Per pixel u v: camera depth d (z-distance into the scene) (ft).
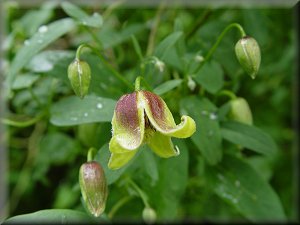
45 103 0.47
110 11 0.51
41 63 0.41
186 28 0.52
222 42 0.44
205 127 0.38
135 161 0.38
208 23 0.45
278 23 0.58
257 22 0.49
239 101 0.41
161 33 0.53
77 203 0.56
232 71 0.44
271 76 0.61
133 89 0.37
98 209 0.32
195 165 0.44
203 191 0.51
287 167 0.65
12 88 0.43
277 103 0.63
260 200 0.41
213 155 0.38
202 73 0.40
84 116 0.36
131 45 0.53
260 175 0.41
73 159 0.55
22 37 0.51
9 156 0.61
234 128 0.40
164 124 0.30
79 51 0.34
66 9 0.37
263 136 0.39
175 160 0.39
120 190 0.43
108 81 0.40
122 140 0.29
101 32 0.46
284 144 0.66
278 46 0.58
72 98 0.37
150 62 0.37
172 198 0.39
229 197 0.41
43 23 0.53
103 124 0.38
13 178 0.60
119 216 0.45
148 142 0.31
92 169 0.32
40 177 0.54
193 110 0.39
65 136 0.52
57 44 0.53
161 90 0.34
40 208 0.62
